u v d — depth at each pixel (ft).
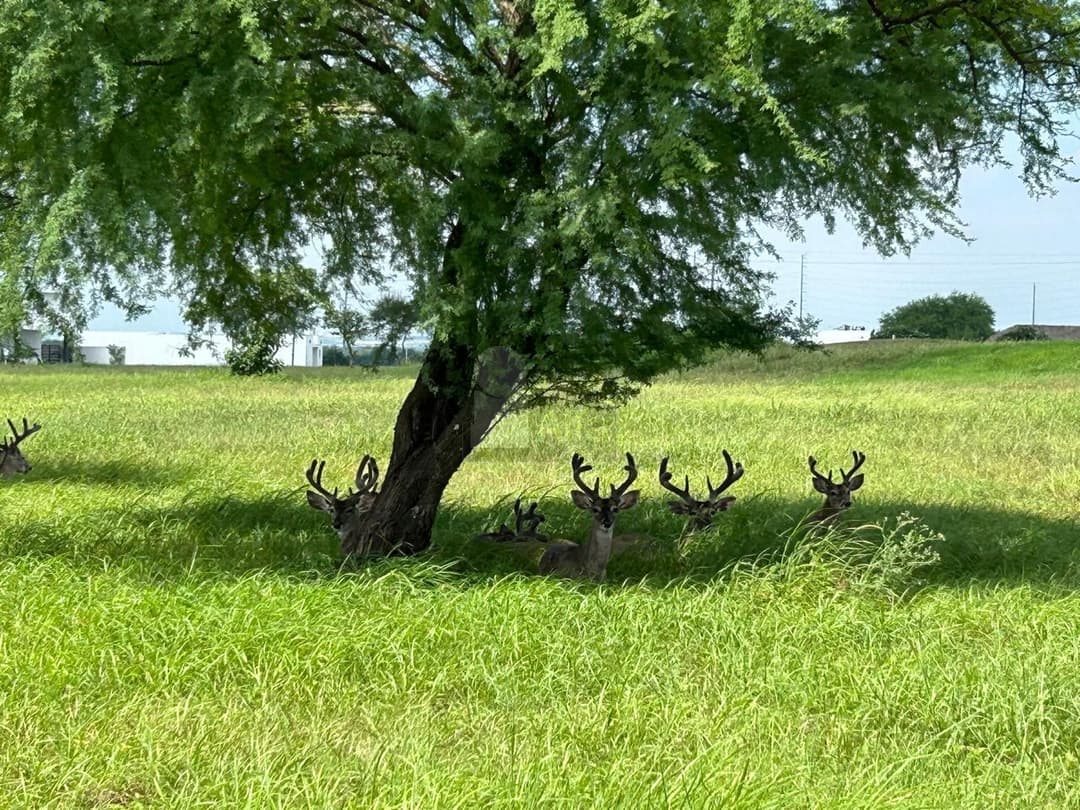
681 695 23.35
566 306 32.40
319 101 34.24
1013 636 27.71
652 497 49.62
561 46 29.96
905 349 176.14
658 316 33.65
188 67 32.42
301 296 41.75
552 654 25.22
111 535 38.78
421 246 32.91
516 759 20.06
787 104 33.50
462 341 32.65
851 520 40.24
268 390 130.00
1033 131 38.81
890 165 36.47
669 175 29.68
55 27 30.12
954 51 36.19
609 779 18.90
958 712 22.59
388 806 17.90
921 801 18.69
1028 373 148.56
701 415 86.58
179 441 70.95
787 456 63.26
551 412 65.41
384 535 36.76
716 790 18.26
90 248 31.60
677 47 31.19
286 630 25.71
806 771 19.70
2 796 18.65
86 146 30.45
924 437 73.10
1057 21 36.50
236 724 21.65
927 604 30.40
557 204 30.99
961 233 36.17
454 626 26.76
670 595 29.91
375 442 70.18
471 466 59.98
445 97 32.99
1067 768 20.92
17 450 56.59
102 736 20.97
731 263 35.53
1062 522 43.83
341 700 23.12
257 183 34.47
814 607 29.76
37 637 25.88
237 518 43.06
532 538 39.55
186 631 25.91
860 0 35.45
